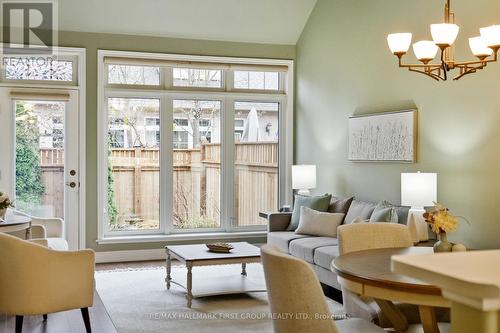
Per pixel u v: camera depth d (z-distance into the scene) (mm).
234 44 7293
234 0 6770
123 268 6418
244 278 5504
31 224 5281
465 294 961
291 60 7547
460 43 4598
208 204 7371
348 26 6277
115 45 6809
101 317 4473
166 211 7152
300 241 5594
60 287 3684
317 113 6996
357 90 6121
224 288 5062
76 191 6715
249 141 7520
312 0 7000
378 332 2553
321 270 5105
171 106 7148
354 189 6188
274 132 7648
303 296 2201
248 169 7520
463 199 4594
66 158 6668
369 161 5828
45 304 3637
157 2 6602
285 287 2238
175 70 7184
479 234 4430
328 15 6711
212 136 7367
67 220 6688
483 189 4383
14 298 3596
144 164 7082
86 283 3793
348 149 6262
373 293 2520
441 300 2336
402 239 3447
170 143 7156
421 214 4551
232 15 6957
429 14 4965
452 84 4703
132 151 7031
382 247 3395
